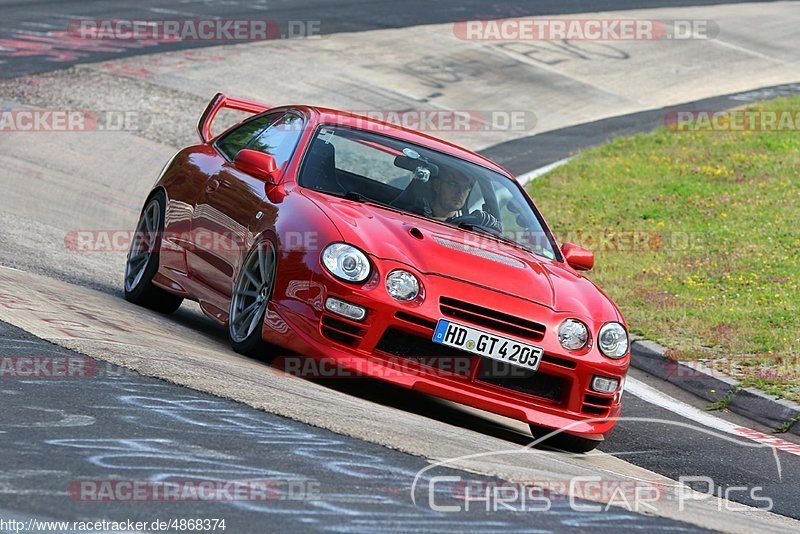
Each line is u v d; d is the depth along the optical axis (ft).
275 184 72.74
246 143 84.43
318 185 72.74
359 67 275.80
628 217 170.81
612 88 290.56
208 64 250.57
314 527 34.71
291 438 46.78
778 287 125.08
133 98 207.82
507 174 83.25
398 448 48.91
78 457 39.22
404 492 40.93
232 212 74.64
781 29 379.35
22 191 132.16
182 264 81.05
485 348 63.31
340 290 62.59
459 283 64.49
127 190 149.48
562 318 65.87
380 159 76.95
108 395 49.26
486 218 75.77
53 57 229.86
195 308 95.30
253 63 260.62
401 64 285.23
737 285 127.54
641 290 127.85
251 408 51.26
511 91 276.41
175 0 328.29
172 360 59.11
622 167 205.05
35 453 39.04
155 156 172.14
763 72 319.68
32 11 283.79
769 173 194.29
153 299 85.97
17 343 56.90
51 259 97.40
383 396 68.69
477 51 308.19
